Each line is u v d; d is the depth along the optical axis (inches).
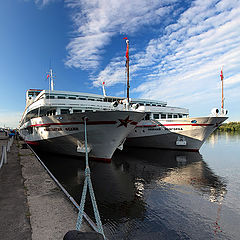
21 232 132.2
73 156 634.8
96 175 434.3
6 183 247.4
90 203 277.3
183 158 672.4
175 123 784.9
